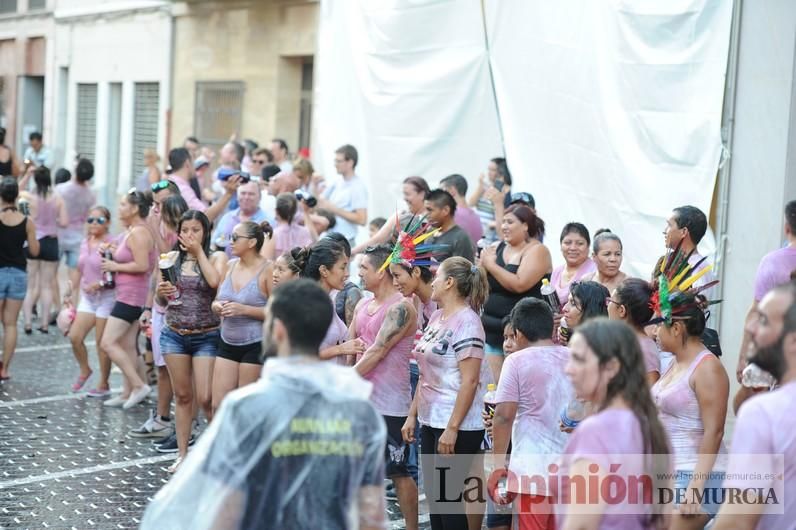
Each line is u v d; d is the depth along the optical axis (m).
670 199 11.95
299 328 5.02
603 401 5.13
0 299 14.62
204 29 24.91
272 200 14.78
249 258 10.28
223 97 24.45
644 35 12.17
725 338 11.77
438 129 15.26
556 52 13.38
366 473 5.04
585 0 12.95
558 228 13.39
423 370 8.23
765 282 9.19
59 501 9.78
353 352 8.77
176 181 14.05
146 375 13.97
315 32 21.83
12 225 14.55
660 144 12.05
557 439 7.12
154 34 26.62
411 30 15.46
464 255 11.40
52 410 13.17
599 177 12.79
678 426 6.80
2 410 13.09
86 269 13.89
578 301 7.56
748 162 11.56
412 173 15.61
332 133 17.16
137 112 27.69
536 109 13.73
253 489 4.91
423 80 15.34
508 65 14.20
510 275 10.51
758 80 11.46
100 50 29.17
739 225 11.65
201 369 10.72
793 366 5.07
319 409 4.98
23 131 33.16
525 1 13.86
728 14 11.54
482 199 14.29
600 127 12.74
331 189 16.20
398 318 8.46
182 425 10.88
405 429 8.55
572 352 5.18
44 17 31.81
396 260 8.85
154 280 12.48
